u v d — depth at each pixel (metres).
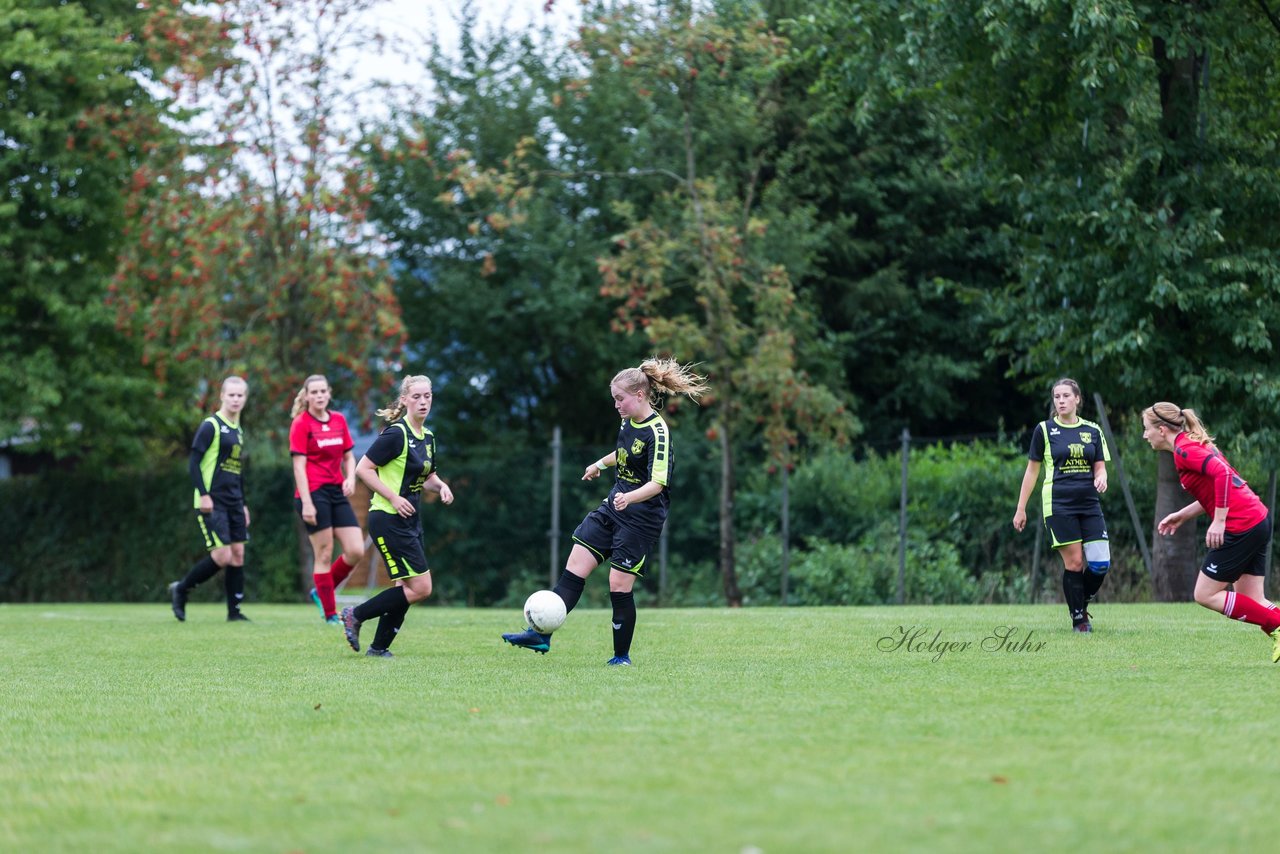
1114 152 72.06
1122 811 15.88
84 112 92.06
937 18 66.12
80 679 30.73
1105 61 62.00
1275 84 75.44
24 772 19.47
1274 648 31.34
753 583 84.44
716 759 19.20
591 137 108.69
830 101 83.94
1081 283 69.38
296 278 86.56
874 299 113.69
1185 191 67.88
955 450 80.44
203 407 94.56
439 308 109.69
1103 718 22.75
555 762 19.17
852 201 115.88
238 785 18.12
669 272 94.56
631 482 32.72
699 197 85.81
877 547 81.31
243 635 42.88
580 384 114.00
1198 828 15.07
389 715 24.03
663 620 45.56
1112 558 73.75
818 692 26.36
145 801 17.30
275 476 96.94
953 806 16.12
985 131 74.00
